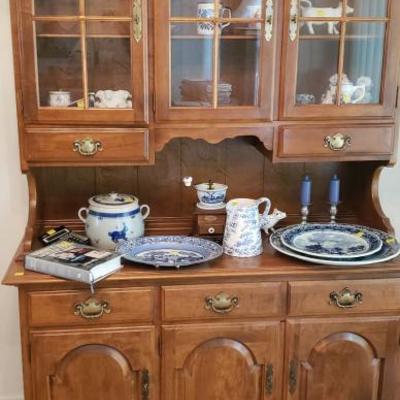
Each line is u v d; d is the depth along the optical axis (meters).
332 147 1.79
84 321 1.68
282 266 1.74
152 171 2.04
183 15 1.69
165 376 1.76
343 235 1.88
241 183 2.10
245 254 1.80
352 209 2.14
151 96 1.70
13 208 2.07
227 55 1.72
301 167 2.11
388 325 1.80
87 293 1.66
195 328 1.73
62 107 1.68
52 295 1.65
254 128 1.75
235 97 1.75
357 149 1.81
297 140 1.78
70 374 1.72
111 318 1.69
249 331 1.75
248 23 1.70
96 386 1.74
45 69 1.68
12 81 1.98
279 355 1.78
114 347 1.72
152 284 1.68
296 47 1.72
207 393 1.79
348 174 2.13
